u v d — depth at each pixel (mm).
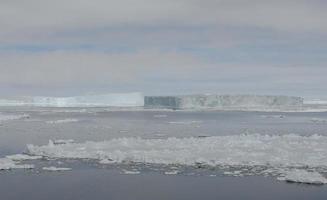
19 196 21172
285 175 24656
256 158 29000
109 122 78125
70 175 25328
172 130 58219
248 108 162125
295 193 21203
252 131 57125
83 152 32438
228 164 27703
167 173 25641
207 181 23703
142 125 69312
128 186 22891
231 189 22062
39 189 22328
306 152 31375
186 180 24000
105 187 22719
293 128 63156
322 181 22984
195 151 32062
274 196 20781
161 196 21109
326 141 37938
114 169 26938
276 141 37906
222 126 67500
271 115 115312
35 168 27297
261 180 23719
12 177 24859
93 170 26656
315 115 116438
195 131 56688
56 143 41375
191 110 155375
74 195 21359
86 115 111500
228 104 173500
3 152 35062
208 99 172875
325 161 27828
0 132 53625
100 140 43938
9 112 128250
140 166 27719
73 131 55625
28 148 35156
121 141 38250
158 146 35250
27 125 67312
